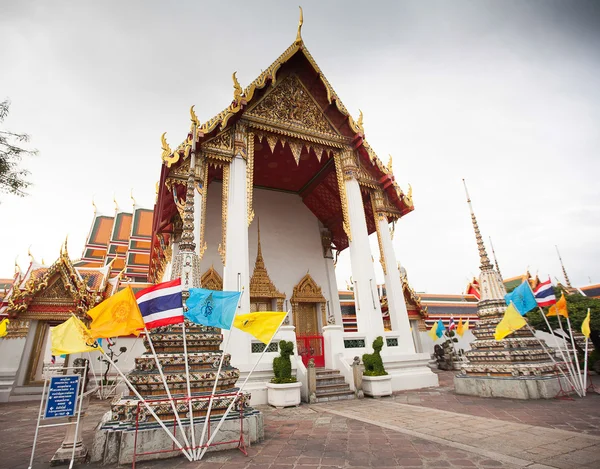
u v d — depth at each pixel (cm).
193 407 495
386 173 1505
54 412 438
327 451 477
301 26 1368
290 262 1745
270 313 555
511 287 2297
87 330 463
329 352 1162
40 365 1375
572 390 859
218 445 486
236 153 1202
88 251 2569
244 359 964
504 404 779
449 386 1191
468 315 2320
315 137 1407
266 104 1334
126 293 460
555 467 390
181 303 490
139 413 469
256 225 1739
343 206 1418
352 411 785
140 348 1456
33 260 1603
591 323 1294
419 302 2047
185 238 639
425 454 450
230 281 1042
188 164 1137
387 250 1453
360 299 1281
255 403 920
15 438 626
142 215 2686
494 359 931
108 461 441
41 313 1400
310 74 1418
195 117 1153
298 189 1897
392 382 1141
